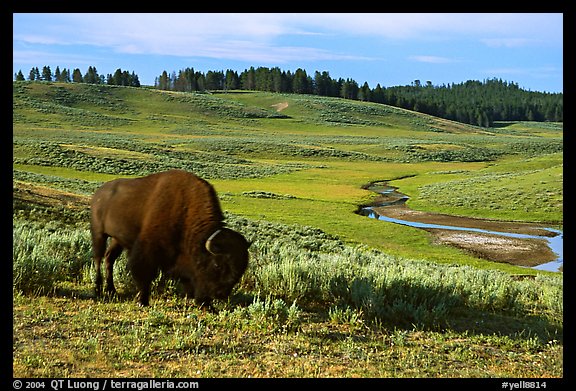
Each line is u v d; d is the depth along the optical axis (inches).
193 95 7155.5
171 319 253.0
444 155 4094.5
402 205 1884.8
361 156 3811.5
